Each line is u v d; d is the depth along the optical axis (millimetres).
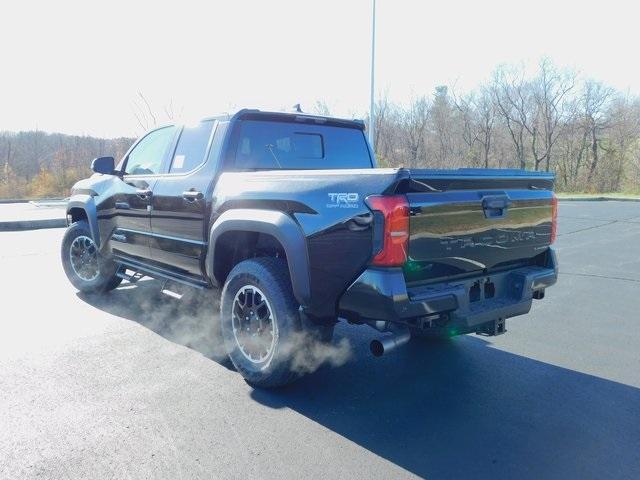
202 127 4539
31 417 3178
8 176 27078
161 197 4621
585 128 39906
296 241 3318
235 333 3812
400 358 4312
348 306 3125
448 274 3281
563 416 3307
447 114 38312
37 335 4691
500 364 4191
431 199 3008
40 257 8852
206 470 2660
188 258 4410
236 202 3832
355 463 2748
